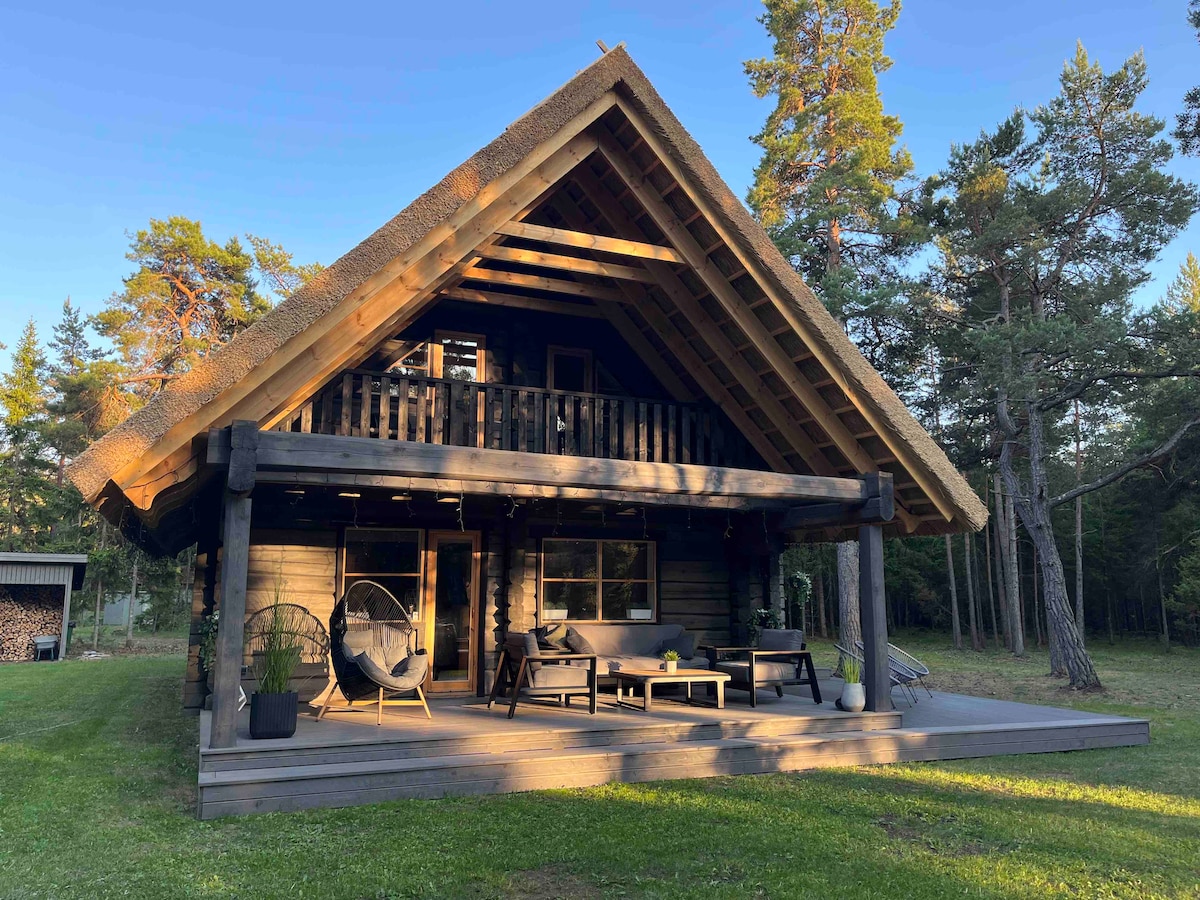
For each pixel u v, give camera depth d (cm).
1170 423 2281
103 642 2372
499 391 969
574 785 624
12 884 402
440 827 505
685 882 423
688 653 1007
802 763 705
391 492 876
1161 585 2792
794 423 907
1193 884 429
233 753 561
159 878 411
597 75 694
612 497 855
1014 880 432
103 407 2705
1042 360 1675
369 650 809
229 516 589
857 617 1992
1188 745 849
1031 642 3130
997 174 1805
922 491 849
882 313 1839
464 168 649
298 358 640
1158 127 1716
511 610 975
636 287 913
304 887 403
